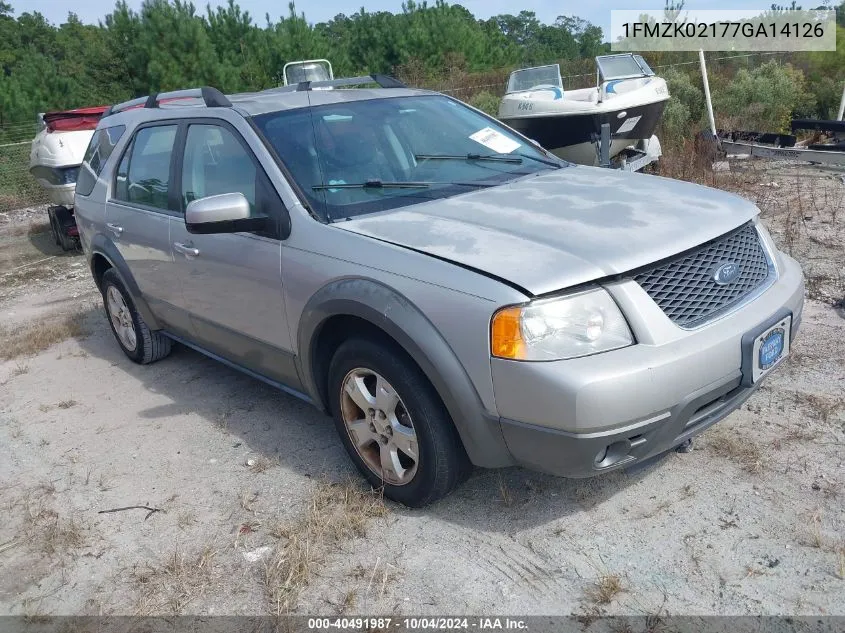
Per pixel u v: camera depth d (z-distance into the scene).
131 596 2.98
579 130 8.82
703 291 2.93
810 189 8.23
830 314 4.89
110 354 5.82
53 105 19.70
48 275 9.14
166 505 3.59
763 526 2.97
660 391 2.66
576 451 2.68
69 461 4.13
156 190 4.59
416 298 2.91
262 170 3.69
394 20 27.16
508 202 3.40
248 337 3.93
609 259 2.77
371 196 3.60
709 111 10.83
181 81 18.62
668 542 2.95
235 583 2.98
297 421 4.30
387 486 3.35
